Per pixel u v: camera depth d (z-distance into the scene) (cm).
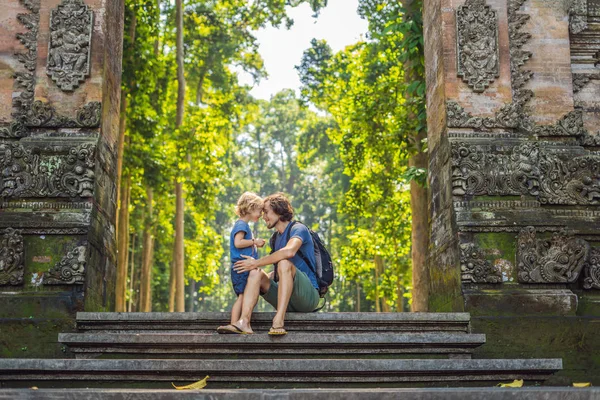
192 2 2811
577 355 839
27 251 848
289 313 742
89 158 879
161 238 2870
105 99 935
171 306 2758
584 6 1023
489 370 652
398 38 1953
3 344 806
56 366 639
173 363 635
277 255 723
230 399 492
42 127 904
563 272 870
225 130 3062
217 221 5756
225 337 697
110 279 962
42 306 822
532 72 967
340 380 643
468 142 920
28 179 872
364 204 2481
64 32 927
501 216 889
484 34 954
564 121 953
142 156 2273
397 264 2555
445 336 721
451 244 903
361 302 4331
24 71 939
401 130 1662
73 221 855
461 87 941
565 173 928
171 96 2644
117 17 1009
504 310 851
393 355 720
